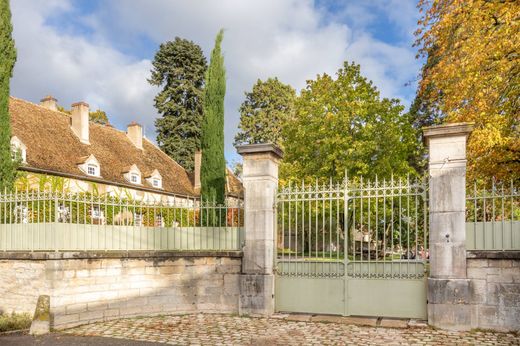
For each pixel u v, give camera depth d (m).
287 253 10.76
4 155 11.34
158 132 42.00
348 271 8.95
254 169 9.67
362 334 7.59
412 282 8.50
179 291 9.80
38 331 7.87
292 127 21.25
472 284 7.85
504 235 7.88
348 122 19.55
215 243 10.02
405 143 20.12
